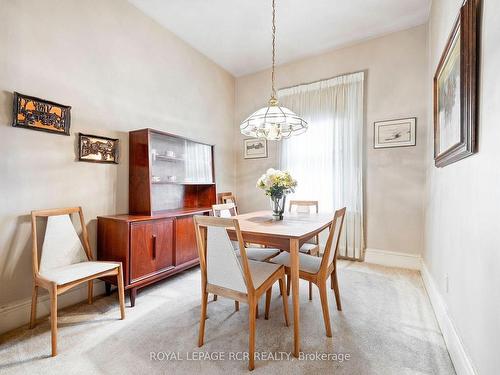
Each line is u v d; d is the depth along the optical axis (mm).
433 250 2330
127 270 2164
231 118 4520
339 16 2951
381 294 2406
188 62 3576
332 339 1703
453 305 1593
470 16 1251
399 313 2053
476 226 1226
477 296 1187
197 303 2234
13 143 1892
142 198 2619
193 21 3074
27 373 1397
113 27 2600
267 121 2250
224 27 3184
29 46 1973
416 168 3098
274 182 2305
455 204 1623
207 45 3602
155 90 3080
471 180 1312
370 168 3379
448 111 1761
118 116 2650
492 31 1066
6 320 1820
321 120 3682
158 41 3113
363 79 3408
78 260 2084
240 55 3861
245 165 4500
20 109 1907
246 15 2951
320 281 1743
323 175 3658
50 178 2104
